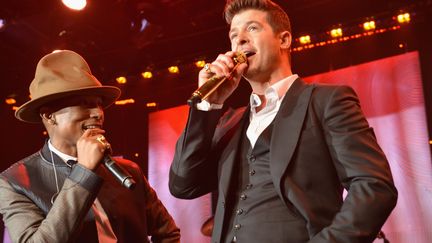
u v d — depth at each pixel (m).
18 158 5.83
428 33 4.46
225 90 1.70
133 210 2.10
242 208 1.54
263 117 1.66
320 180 1.48
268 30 1.72
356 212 1.36
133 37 4.76
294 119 1.55
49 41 5.05
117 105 5.73
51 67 2.04
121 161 2.23
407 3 4.46
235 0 1.78
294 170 1.48
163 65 5.39
